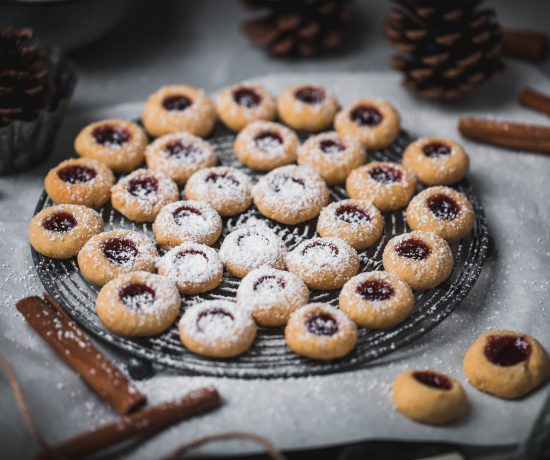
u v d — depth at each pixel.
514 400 0.55
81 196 0.63
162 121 0.69
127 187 0.64
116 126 0.68
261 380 0.55
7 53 0.64
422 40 0.72
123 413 0.53
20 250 0.63
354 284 0.58
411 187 0.65
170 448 0.52
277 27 0.80
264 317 0.57
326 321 0.56
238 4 0.88
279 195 0.63
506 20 0.85
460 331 0.59
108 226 0.64
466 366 0.56
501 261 0.63
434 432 0.53
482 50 0.73
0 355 0.56
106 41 0.83
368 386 0.55
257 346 0.56
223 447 0.52
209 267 0.59
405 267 0.59
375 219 0.62
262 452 0.52
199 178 0.65
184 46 0.83
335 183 0.67
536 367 0.55
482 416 0.54
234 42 0.84
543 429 0.51
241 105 0.71
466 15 0.72
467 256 0.62
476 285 0.62
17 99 0.65
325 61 0.82
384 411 0.54
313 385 0.55
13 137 0.65
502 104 0.76
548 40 0.82
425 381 0.54
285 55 0.82
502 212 0.67
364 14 0.87
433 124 0.74
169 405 0.52
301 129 0.71
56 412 0.54
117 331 0.56
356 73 0.79
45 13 0.73
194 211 0.62
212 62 0.81
